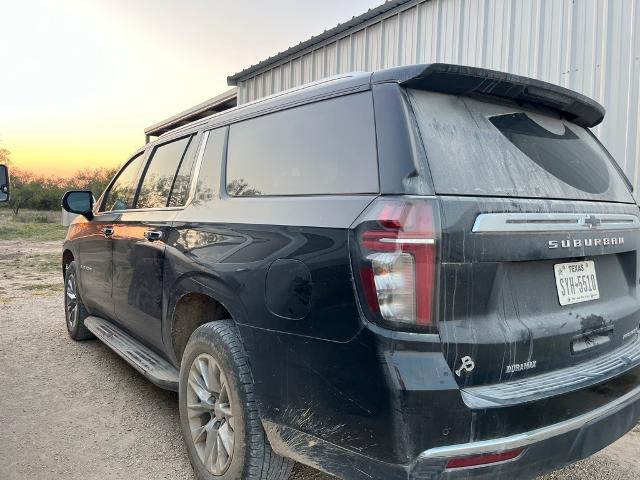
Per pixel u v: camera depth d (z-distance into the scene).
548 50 5.87
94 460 2.89
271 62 10.66
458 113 2.10
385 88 2.06
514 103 2.35
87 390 3.92
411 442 1.70
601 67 5.38
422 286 1.74
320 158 2.25
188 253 2.79
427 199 1.79
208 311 2.97
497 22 6.43
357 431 1.83
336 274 1.91
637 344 2.50
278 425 2.14
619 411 2.16
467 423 1.72
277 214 2.30
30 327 5.81
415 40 7.55
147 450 3.02
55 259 12.82
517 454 1.80
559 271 2.14
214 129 3.14
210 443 2.54
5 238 19.64
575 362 2.14
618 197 2.65
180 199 3.19
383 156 1.94
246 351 2.31
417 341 1.73
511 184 2.06
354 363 1.82
